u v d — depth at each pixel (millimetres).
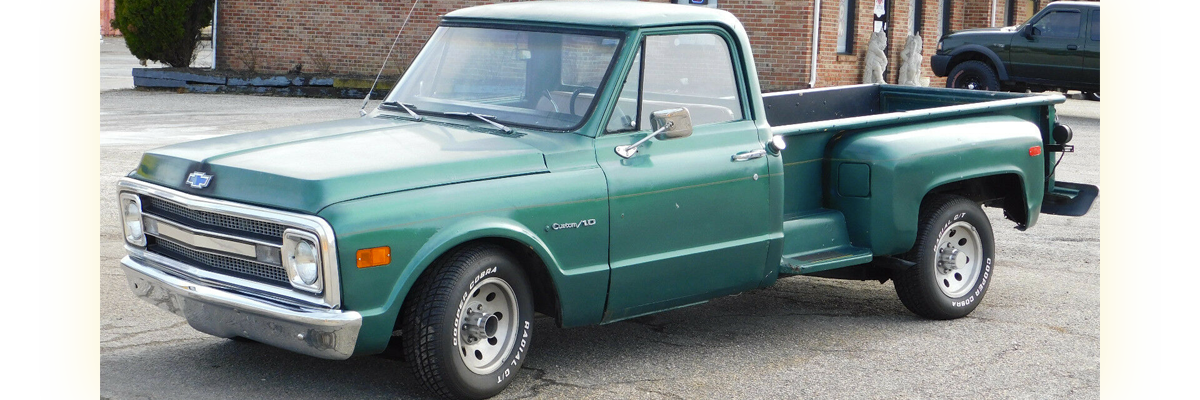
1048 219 10484
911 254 6625
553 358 5852
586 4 6004
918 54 22062
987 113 7176
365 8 23938
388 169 4781
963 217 6805
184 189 4996
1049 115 7562
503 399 5172
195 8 24438
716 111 5883
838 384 5520
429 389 4973
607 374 5594
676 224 5605
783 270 6121
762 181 5965
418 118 5793
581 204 5219
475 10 6133
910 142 6480
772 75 19922
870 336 6430
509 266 5074
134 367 5449
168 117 17469
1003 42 20234
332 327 4516
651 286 5586
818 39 19812
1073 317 6918
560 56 5609
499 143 5270
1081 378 5684
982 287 6945
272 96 23156
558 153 5258
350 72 24312
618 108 5461
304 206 4555
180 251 5176
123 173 11250
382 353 5176
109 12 52000
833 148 6543
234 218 4809
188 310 5062
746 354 6004
